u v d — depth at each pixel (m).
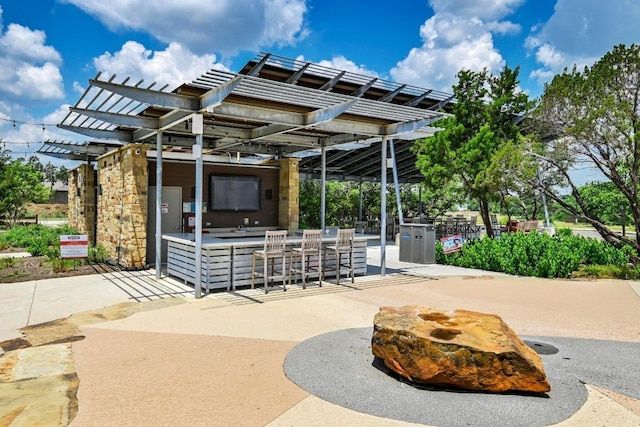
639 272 8.91
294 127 8.09
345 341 4.70
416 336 3.53
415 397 3.35
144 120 8.11
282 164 12.15
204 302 6.62
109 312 5.99
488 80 13.03
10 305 6.38
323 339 4.77
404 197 23.67
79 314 5.88
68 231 13.87
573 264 9.26
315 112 7.60
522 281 8.55
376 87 15.30
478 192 12.10
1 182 19.62
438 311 4.23
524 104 12.69
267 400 3.30
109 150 11.77
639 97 9.24
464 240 11.98
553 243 10.15
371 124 9.05
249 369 3.90
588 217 10.77
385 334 3.75
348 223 20.78
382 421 2.99
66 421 2.96
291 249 7.86
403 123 8.77
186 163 10.92
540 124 10.35
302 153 13.47
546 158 10.35
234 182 11.54
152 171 10.53
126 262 9.66
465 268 10.31
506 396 3.37
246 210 11.75
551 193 11.40
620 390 3.51
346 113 7.90
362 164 19.17
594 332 5.16
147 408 3.16
